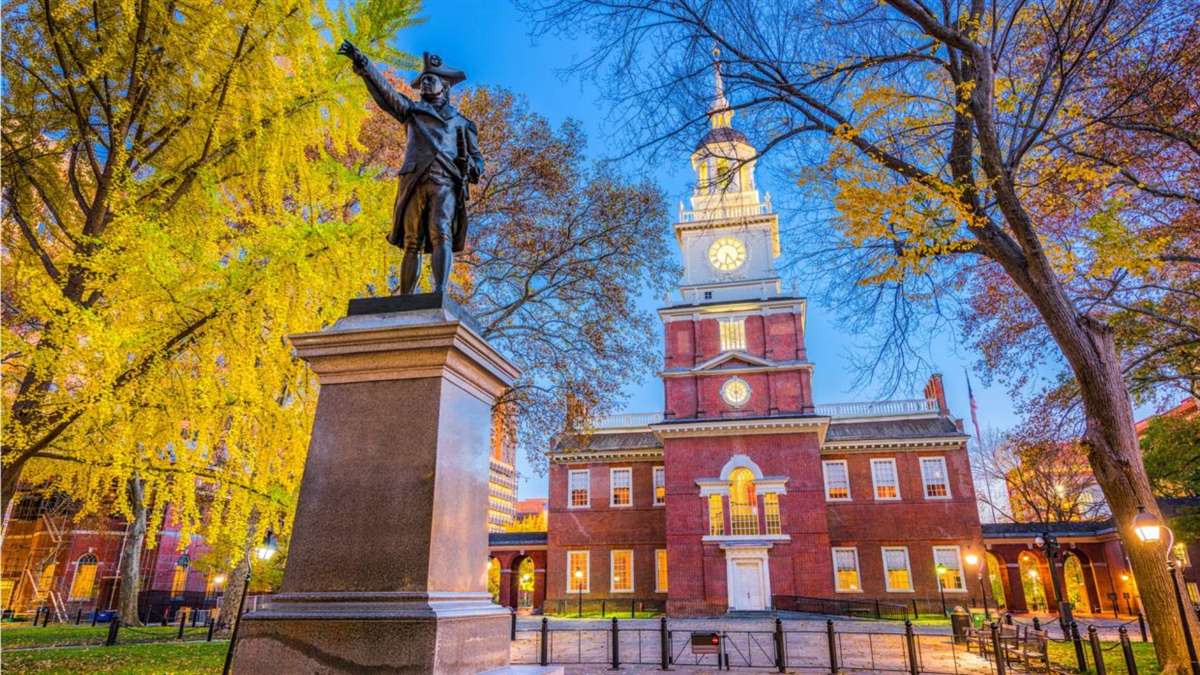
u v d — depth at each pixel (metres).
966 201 11.53
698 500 33.25
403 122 5.36
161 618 31.34
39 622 29.62
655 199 17.59
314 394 8.57
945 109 12.59
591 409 17.44
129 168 8.07
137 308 7.18
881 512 34.81
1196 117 12.20
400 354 4.28
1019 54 13.47
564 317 17.59
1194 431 19.89
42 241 8.72
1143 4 11.34
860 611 29.92
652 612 34.28
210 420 7.34
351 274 7.89
